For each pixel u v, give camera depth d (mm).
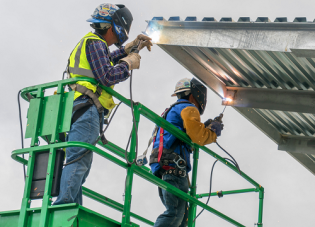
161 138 5898
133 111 4852
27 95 4844
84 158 4500
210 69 7926
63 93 4609
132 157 4914
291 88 7723
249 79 7875
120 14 5223
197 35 6711
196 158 6172
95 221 4227
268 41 6156
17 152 4535
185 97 6375
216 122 6207
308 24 5824
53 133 4422
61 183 4367
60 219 4043
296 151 9336
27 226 4227
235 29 6438
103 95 4805
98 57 4688
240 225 7352
